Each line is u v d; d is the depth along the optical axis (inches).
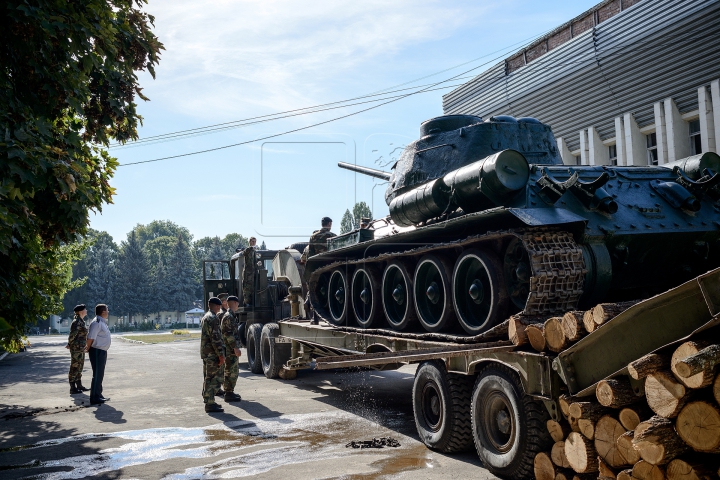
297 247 612.7
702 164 299.7
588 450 193.8
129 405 418.6
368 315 385.7
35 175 236.2
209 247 4542.3
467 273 291.6
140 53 313.4
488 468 242.1
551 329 211.0
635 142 682.2
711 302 155.6
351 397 430.3
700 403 152.3
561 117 775.1
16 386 558.6
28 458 277.7
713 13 566.6
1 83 240.1
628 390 180.9
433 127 360.2
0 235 223.0
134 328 3179.1
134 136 329.7
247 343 610.5
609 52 681.6
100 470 255.0
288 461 260.8
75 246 911.0
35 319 322.3
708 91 597.0
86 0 264.7
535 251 237.6
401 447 285.7
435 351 252.5
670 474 163.3
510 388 231.0
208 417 364.5
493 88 877.2
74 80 262.1
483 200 275.6
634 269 282.4
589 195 261.1
